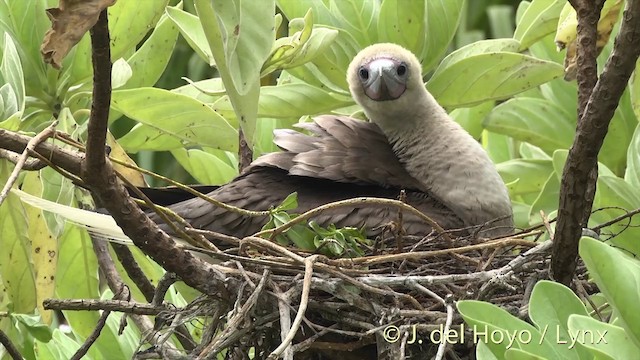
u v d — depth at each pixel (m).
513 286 8.05
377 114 10.91
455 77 10.61
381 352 7.73
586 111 7.17
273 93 10.50
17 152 7.35
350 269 8.04
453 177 10.34
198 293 9.66
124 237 8.52
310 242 8.45
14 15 10.13
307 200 9.89
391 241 9.28
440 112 10.93
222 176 11.56
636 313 6.37
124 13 9.85
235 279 7.84
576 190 7.45
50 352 9.95
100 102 6.48
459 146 10.54
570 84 11.70
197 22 9.64
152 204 7.69
